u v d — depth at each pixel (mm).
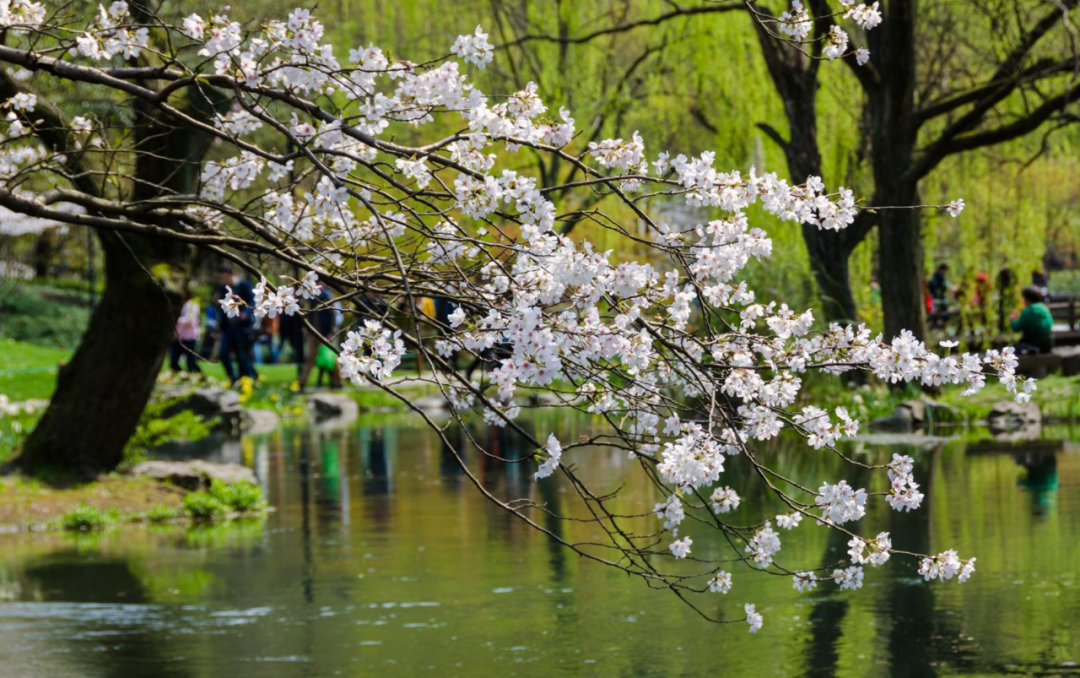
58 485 16156
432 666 8938
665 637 9617
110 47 6043
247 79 5637
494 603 10781
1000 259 34625
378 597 11078
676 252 5859
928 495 15500
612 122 32125
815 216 5883
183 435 18562
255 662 9055
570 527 14352
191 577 12039
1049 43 26516
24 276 46750
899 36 25562
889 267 26625
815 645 9297
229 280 32594
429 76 5711
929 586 10992
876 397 25797
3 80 10062
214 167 6609
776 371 6191
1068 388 27594
